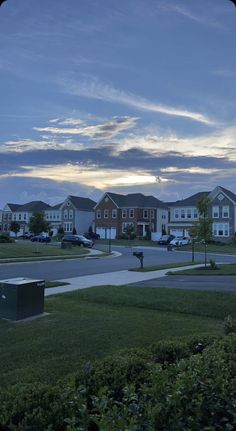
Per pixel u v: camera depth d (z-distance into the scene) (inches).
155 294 522.6
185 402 113.0
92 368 156.1
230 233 2731.3
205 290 554.6
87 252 1769.2
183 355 188.7
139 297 506.0
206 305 451.5
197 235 1142.3
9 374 233.1
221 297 487.5
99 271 960.9
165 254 1787.6
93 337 316.5
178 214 3110.2
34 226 1923.0
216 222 2775.6
